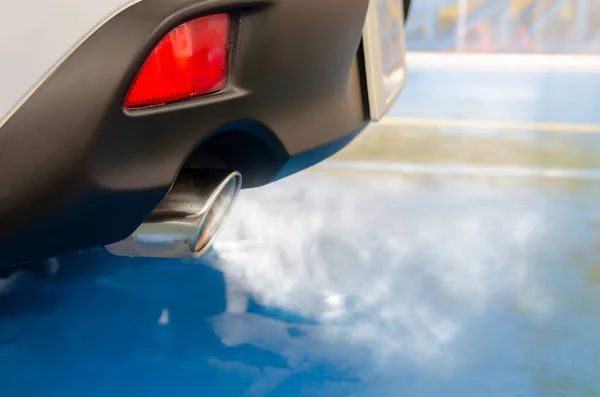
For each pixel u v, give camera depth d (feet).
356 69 4.94
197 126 3.47
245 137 3.93
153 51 3.23
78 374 4.56
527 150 9.95
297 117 4.01
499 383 4.39
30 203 3.20
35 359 4.74
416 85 16.22
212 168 4.05
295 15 3.70
